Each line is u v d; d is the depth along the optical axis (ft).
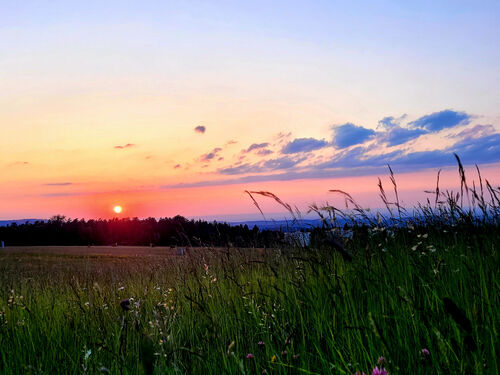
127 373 9.61
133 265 35.29
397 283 10.21
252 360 10.23
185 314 15.24
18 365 12.07
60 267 39.70
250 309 13.50
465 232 12.60
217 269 19.48
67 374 11.55
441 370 6.41
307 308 11.31
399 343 7.73
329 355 9.14
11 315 16.92
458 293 9.53
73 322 15.98
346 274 11.59
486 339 6.73
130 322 11.44
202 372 10.62
